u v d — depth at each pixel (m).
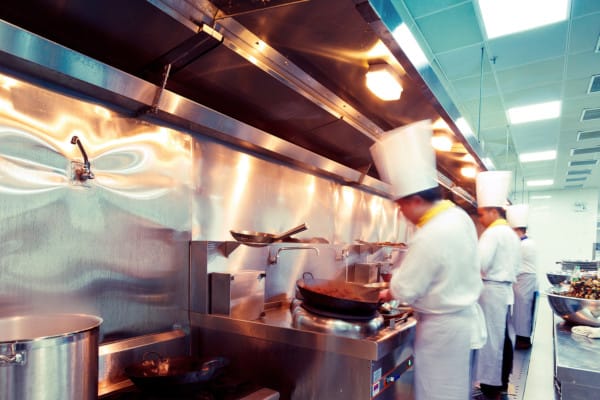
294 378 1.70
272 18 1.51
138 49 1.64
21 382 0.94
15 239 1.37
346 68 1.94
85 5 1.34
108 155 1.70
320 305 1.86
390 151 1.82
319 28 1.55
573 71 4.14
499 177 3.31
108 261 1.68
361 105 2.48
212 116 2.02
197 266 2.02
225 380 1.62
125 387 1.59
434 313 1.70
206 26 1.50
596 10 3.11
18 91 1.40
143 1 1.32
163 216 1.94
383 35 1.40
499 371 3.05
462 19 3.23
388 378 1.70
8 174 1.36
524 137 6.59
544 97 4.87
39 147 1.45
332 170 3.20
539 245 12.59
